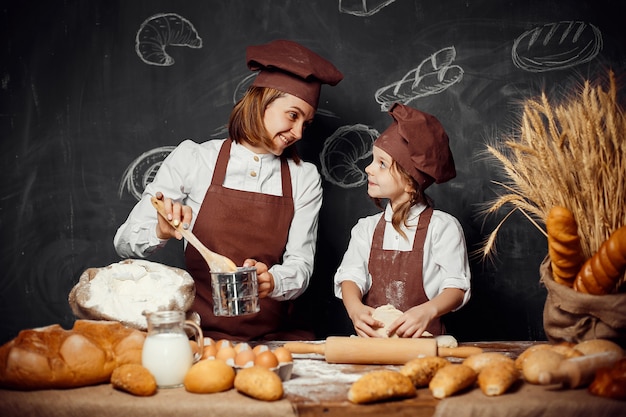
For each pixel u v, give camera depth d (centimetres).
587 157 165
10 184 269
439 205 273
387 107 272
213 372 142
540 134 169
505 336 273
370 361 167
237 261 228
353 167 273
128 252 225
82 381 145
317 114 272
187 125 272
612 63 269
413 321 190
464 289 213
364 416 135
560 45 269
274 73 220
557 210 159
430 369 145
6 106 268
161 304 174
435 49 271
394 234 226
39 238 270
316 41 271
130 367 143
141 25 270
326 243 274
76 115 270
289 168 235
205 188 231
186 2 270
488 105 271
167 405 137
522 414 134
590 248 170
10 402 139
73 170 270
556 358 143
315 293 274
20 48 268
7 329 270
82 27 269
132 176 271
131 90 271
